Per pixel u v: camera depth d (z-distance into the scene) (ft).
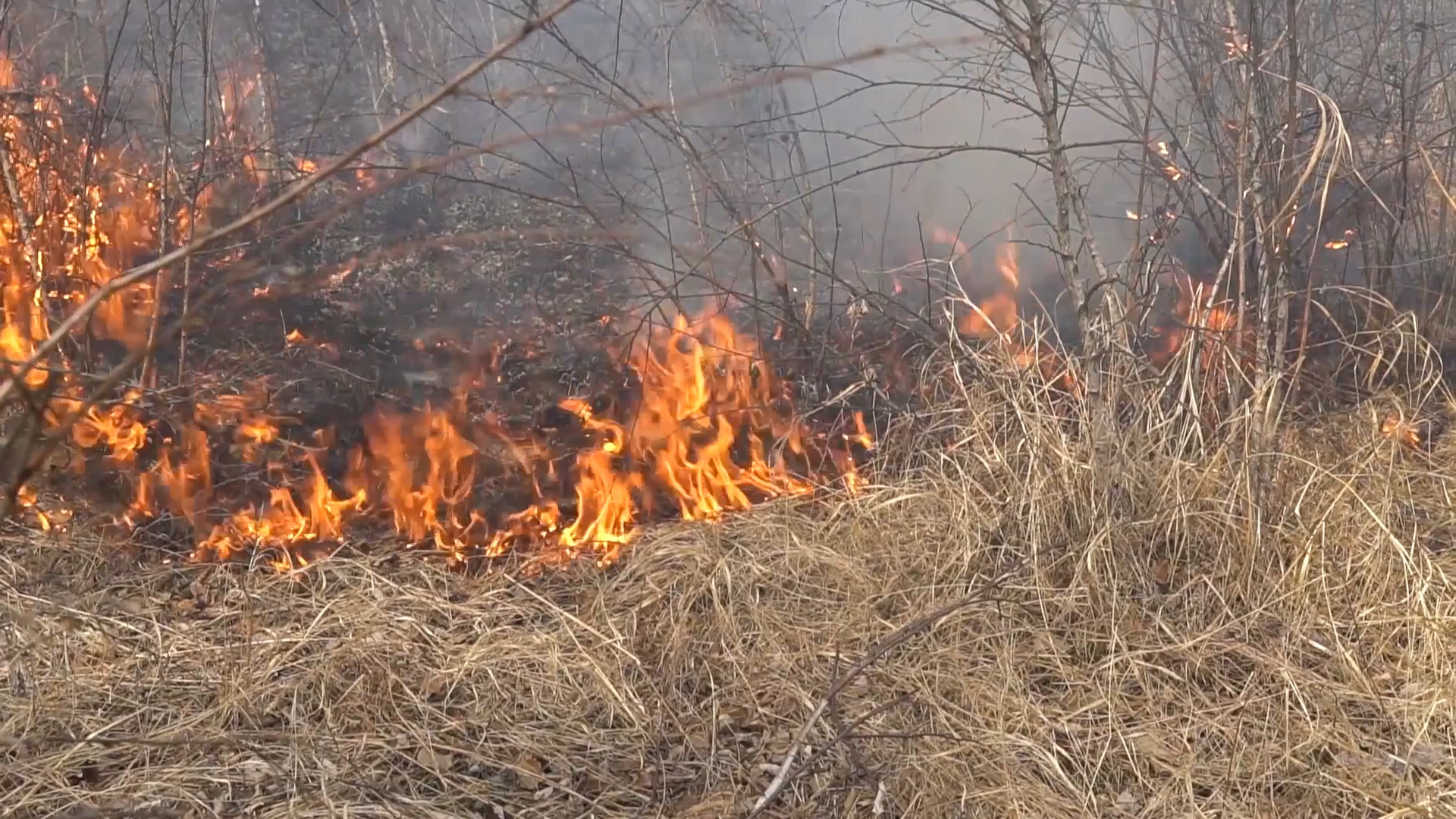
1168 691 11.57
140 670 11.66
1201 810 10.18
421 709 11.19
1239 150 15.21
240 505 14.82
